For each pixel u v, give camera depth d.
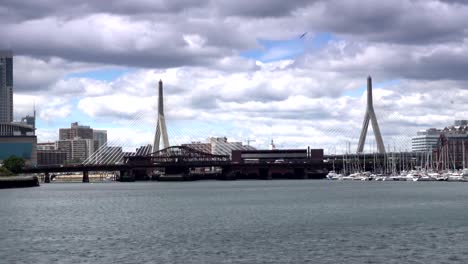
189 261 79.88
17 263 79.94
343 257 81.12
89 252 87.06
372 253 83.56
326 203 172.25
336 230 106.62
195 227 114.06
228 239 97.38
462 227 108.62
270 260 79.94
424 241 92.62
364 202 174.12
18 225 121.56
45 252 87.44
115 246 91.88
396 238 95.94
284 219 126.44
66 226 118.94
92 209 161.75
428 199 183.38
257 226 114.19
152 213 146.12
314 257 81.44
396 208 150.50
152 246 91.50
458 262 77.62
